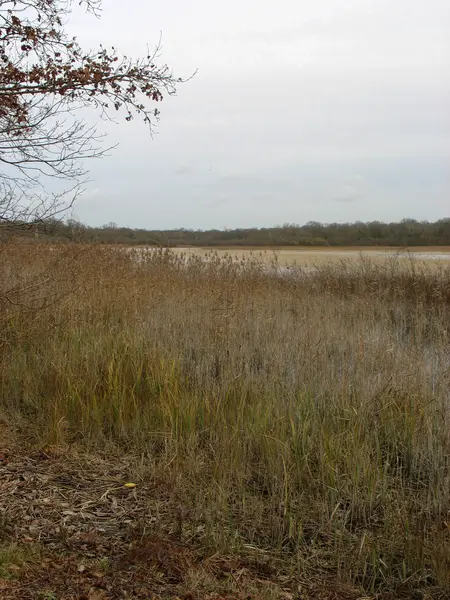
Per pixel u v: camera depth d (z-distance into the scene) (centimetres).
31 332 719
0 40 575
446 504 434
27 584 313
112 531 381
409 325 957
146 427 552
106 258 1025
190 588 322
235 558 362
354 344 750
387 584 353
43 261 917
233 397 591
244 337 759
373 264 1429
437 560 360
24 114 593
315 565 367
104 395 582
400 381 618
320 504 427
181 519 389
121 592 314
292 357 704
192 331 770
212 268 1140
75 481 453
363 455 480
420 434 530
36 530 373
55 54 602
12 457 485
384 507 434
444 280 1238
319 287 1233
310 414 562
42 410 576
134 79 615
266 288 1093
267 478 468
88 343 690
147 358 657
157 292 926
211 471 467
